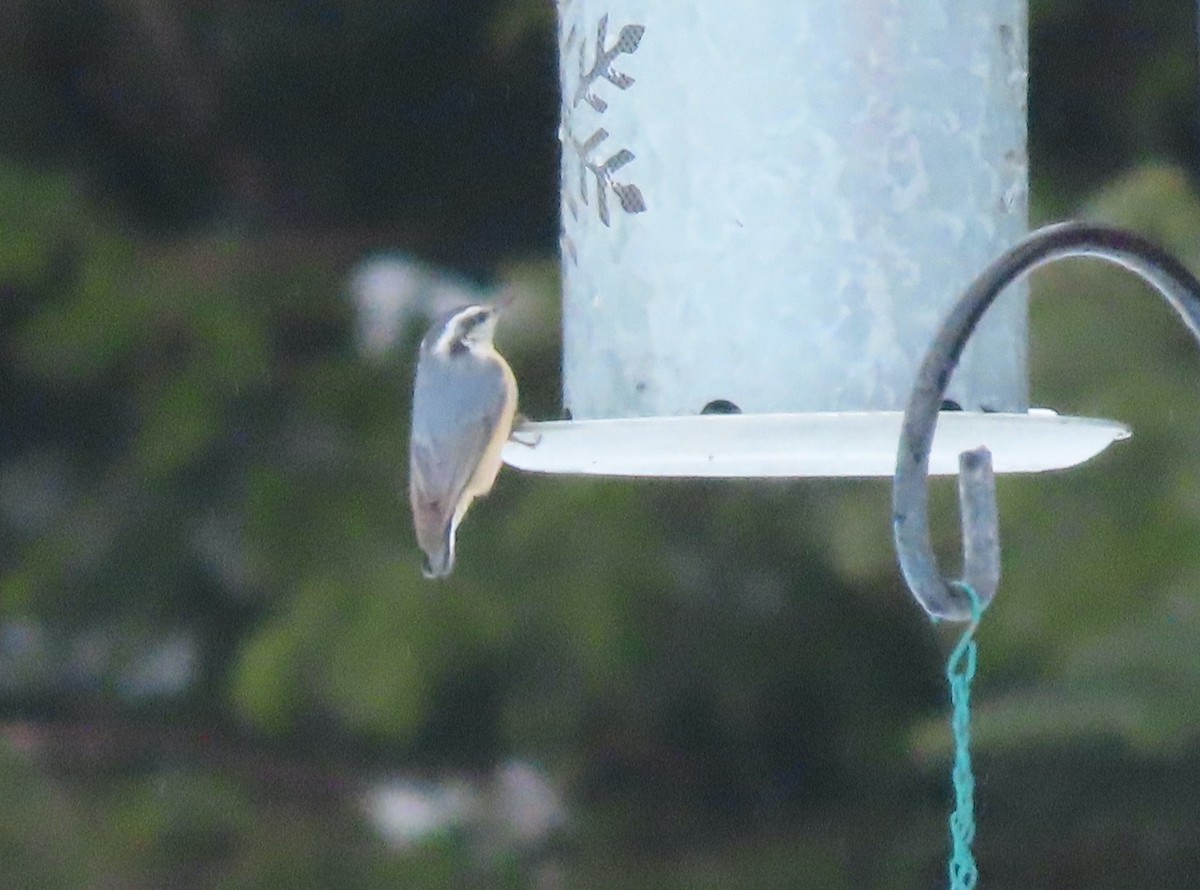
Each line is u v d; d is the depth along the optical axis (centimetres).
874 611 1155
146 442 1143
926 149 564
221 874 1126
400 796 1173
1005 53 581
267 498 1112
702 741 1206
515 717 1128
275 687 1054
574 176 602
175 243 1189
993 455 529
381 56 1281
